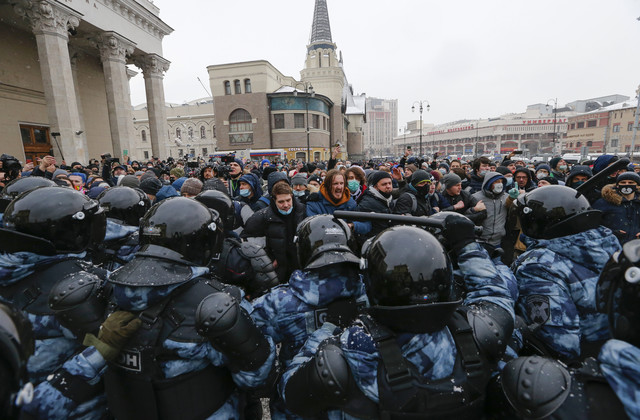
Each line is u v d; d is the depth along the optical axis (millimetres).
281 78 48875
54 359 1283
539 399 762
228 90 43625
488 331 981
